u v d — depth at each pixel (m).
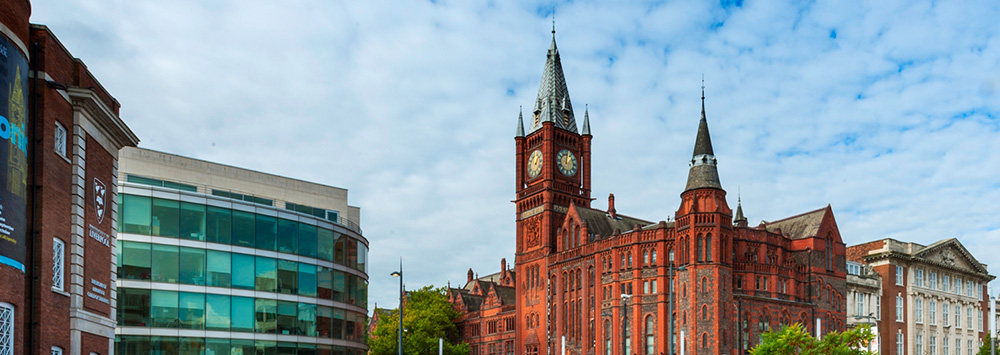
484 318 137.75
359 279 79.88
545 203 123.56
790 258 107.19
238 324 64.38
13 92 32.19
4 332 31.23
